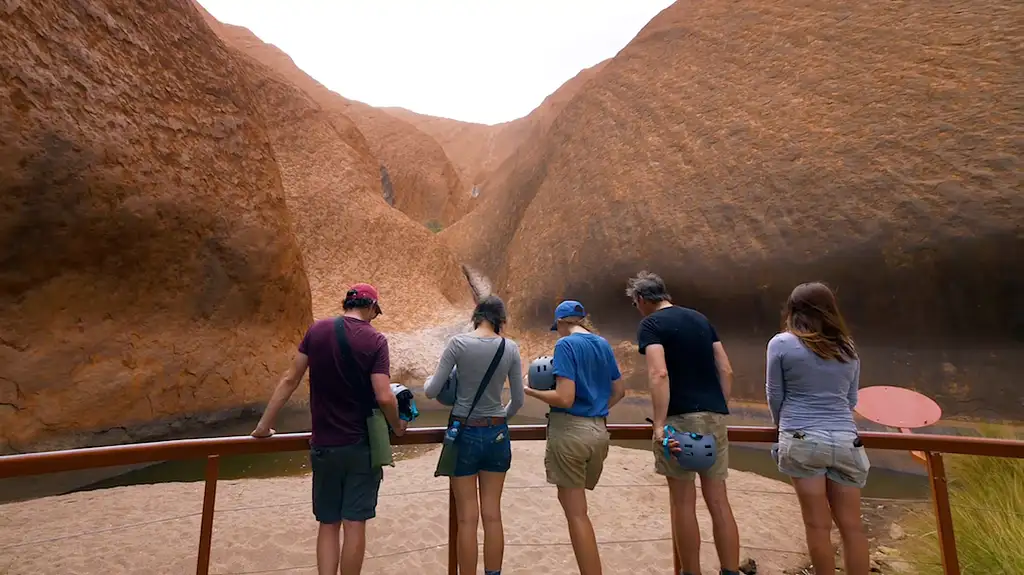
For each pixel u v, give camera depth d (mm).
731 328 15422
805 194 14664
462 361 2676
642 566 4328
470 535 2623
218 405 10789
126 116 9930
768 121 17047
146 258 9852
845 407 2535
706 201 17125
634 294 3051
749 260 15148
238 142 12789
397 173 51688
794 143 15773
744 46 20156
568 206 23188
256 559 4512
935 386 11141
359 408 2529
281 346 12945
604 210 20594
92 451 2285
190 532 5070
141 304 9742
